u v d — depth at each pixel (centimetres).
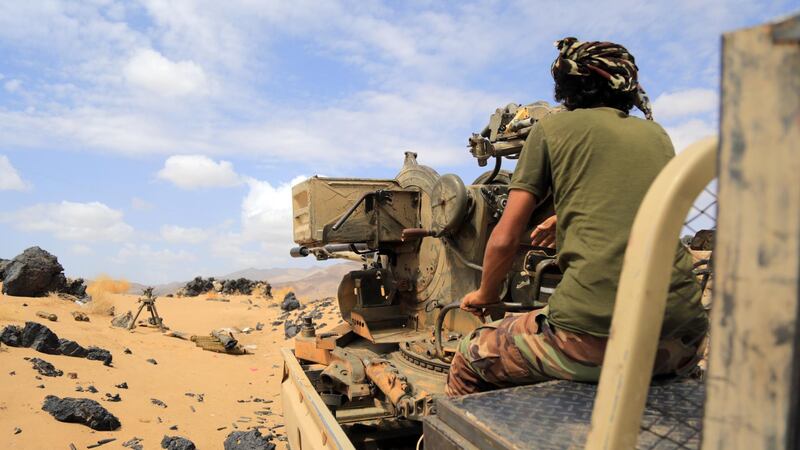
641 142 204
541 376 216
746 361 93
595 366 196
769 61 90
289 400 528
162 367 1127
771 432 89
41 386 820
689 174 127
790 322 87
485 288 236
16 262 1636
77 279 1838
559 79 237
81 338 1209
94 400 797
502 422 173
